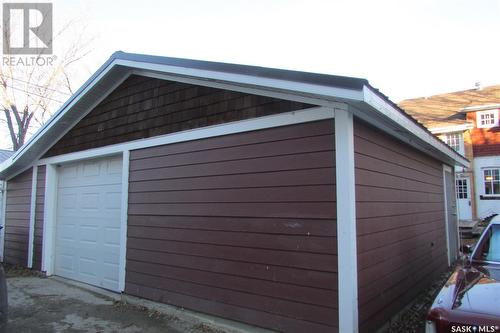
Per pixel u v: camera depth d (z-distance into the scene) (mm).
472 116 21250
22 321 5781
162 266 6266
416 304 6480
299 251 4637
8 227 11070
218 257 5461
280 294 4750
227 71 5121
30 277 8992
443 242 9273
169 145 6426
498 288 3248
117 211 7594
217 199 5570
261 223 5027
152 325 5582
